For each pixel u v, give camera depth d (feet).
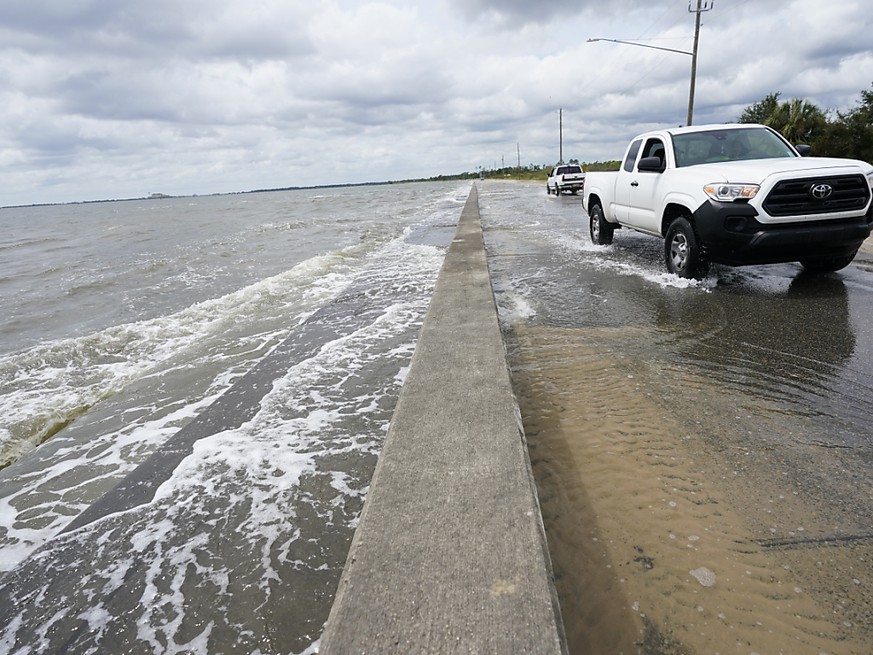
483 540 5.66
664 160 23.26
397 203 126.62
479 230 38.22
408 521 6.05
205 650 5.60
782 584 5.85
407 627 4.60
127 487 9.09
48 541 7.76
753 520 6.92
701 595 5.74
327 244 49.11
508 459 7.27
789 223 17.35
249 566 6.89
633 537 6.70
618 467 8.29
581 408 10.46
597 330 15.51
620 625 5.40
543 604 4.76
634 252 29.22
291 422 11.14
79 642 5.86
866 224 17.56
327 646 4.45
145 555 7.29
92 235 85.61
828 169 17.25
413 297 22.30
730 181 18.06
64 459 10.80
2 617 6.36
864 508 7.06
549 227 45.52
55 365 17.07
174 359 16.90
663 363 12.63
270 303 23.75
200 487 8.87
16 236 98.99
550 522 7.06
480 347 12.08
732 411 10.00
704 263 20.22
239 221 97.55
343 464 9.36
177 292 29.45
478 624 4.59
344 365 14.39
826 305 16.51
